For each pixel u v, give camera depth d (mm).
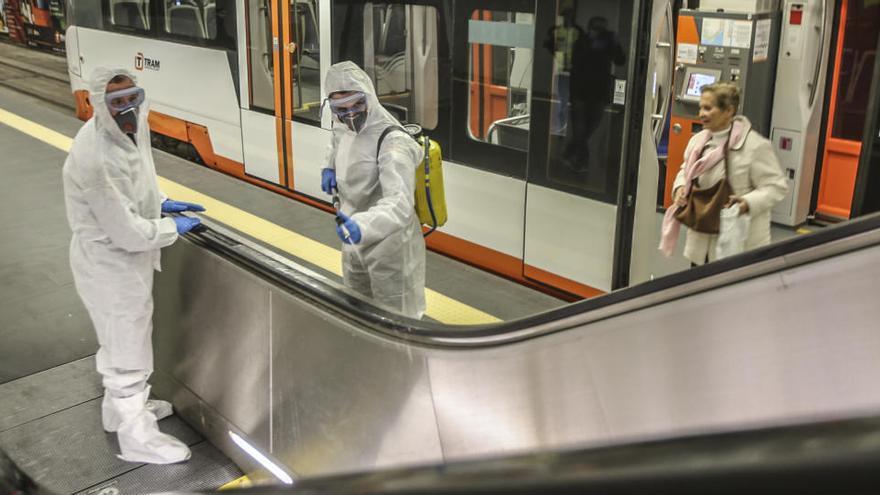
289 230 6762
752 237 4137
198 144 8469
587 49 4883
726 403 2293
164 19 8484
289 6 6863
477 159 5730
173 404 4484
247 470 3990
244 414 3916
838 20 6180
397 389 3113
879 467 428
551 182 5297
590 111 4965
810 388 2105
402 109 6145
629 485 530
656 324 2396
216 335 3957
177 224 3949
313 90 6906
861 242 1954
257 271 3633
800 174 6387
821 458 453
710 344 2285
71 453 4121
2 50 15414
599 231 5109
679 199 4254
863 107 6262
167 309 4285
